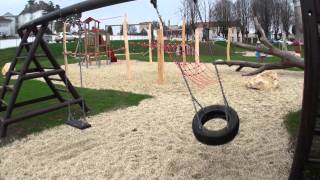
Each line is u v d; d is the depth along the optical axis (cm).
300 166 289
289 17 4853
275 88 976
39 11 8850
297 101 823
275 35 4909
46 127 640
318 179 296
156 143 550
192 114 716
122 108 773
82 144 554
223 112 403
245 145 532
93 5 525
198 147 529
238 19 4878
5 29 9031
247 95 899
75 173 451
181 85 1070
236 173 438
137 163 475
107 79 1274
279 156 486
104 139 574
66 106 676
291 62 913
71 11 564
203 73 1185
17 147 549
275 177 423
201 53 2406
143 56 2608
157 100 854
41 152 524
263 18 4731
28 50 691
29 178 443
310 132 279
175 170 452
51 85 722
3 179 442
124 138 577
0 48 4450
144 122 665
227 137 377
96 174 446
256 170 445
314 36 267
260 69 1169
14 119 606
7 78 666
